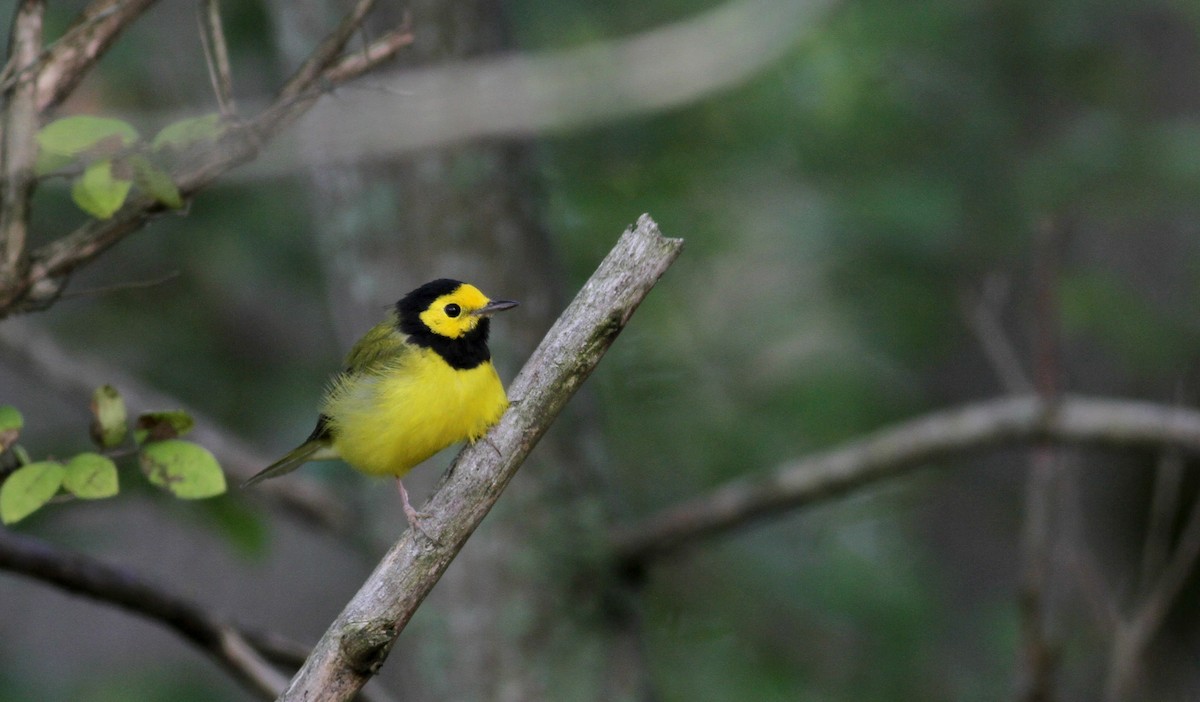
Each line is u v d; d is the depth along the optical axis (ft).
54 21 39.52
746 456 43.96
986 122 48.03
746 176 45.96
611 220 42.68
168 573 52.44
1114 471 54.54
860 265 47.65
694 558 44.80
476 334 26.63
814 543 46.42
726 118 44.50
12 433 18.79
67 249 19.80
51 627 51.13
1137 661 33.86
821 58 43.96
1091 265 50.21
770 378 46.32
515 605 33.58
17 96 19.39
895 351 48.55
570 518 34.06
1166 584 32.86
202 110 22.03
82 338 49.29
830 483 33.55
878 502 47.32
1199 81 51.37
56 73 19.81
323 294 48.93
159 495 29.84
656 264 19.10
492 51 33.24
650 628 43.42
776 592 45.11
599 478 34.91
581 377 19.02
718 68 22.29
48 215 42.01
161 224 47.39
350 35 20.03
